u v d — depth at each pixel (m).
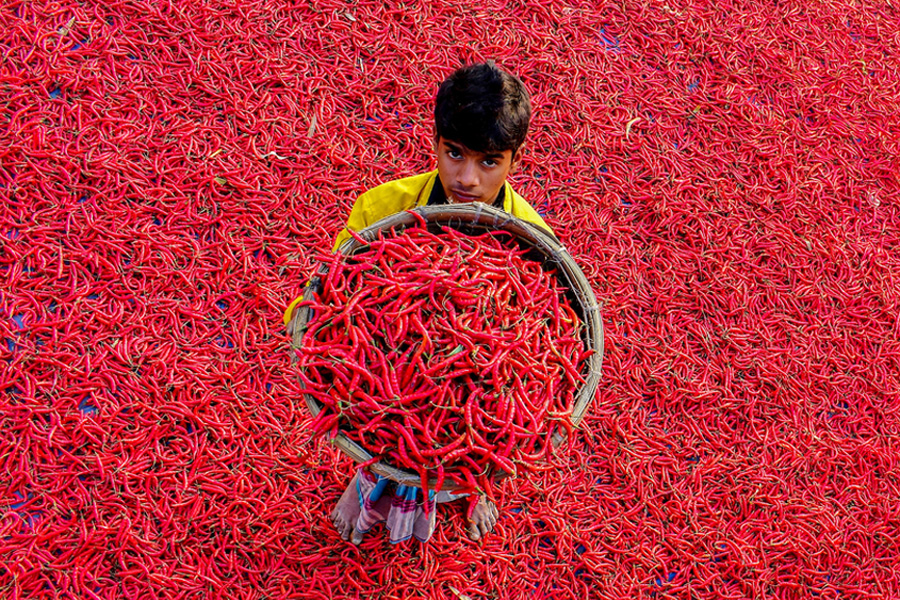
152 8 4.62
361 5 5.07
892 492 4.30
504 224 2.49
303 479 3.55
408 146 4.65
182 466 3.42
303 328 2.27
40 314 3.62
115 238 3.88
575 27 5.52
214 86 4.51
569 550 3.70
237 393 3.64
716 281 4.67
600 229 4.64
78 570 3.12
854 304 4.92
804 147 5.52
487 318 2.31
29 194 3.90
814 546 4.00
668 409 4.19
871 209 5.41
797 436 4.30
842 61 6.13
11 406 3.36
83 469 3.31
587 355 2.40
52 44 4.36
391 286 2.25
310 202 4.29
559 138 4.94
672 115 5.36
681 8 5.92
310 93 4.64
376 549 3.51
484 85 2.13
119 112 4.27
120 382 3.53
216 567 3.29
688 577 3.79
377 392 2.18
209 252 4.01
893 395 4.61
